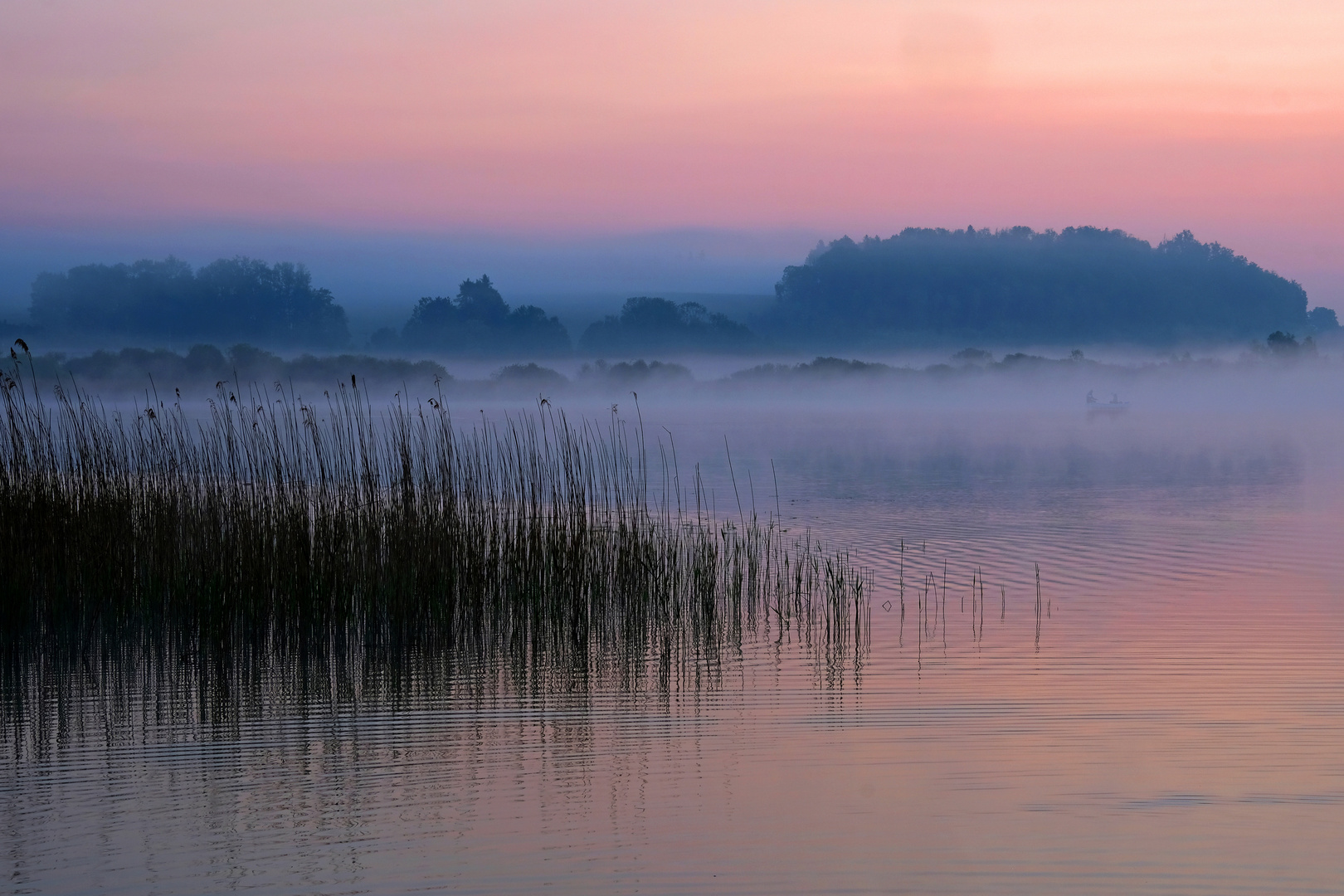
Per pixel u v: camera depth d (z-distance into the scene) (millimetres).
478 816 8172
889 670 12172
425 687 11750
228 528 13859
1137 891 7012
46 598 13391
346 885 7117
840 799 8445
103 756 9562
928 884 7102
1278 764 9102
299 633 13508
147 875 7262
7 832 7914
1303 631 13719
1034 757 9320
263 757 9523
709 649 13289
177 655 13039
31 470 13906
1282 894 6977
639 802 8422
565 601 14430
